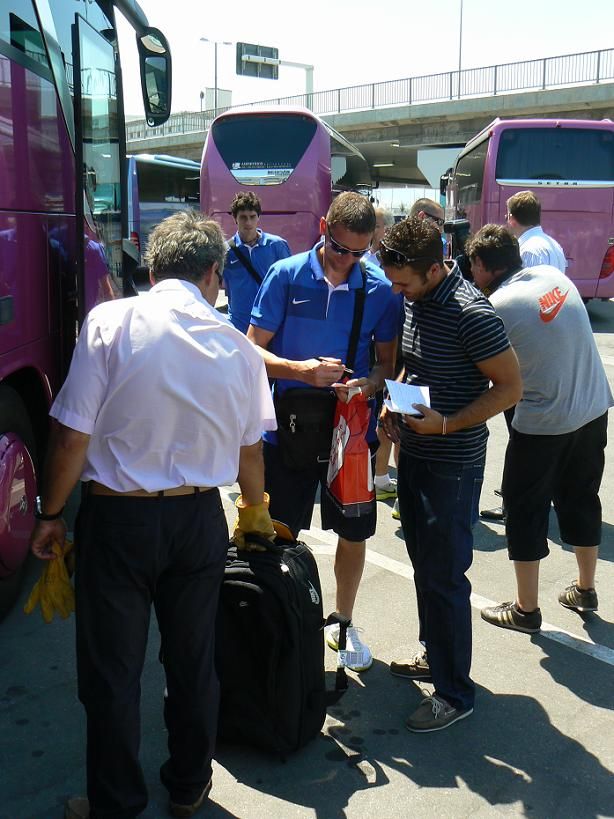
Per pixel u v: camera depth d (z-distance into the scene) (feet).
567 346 11.51
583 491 12.65
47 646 11.94
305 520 11.52
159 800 8.78
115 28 18.02
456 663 10.14
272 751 9.41
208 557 7.87
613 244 42.50
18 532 12.03
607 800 8.96
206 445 7.61
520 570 12.34
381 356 11.23
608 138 42.06
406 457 10.40
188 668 8.07
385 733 10.05
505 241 12.34
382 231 18.95
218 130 41.70
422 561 10.16
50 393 12.91
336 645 11.69
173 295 7.57
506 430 24.98
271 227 41.60
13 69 11.23
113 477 7.45
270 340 11.06
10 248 11.08
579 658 11.89
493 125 43.16
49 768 9.27
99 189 15.74
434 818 8.61
